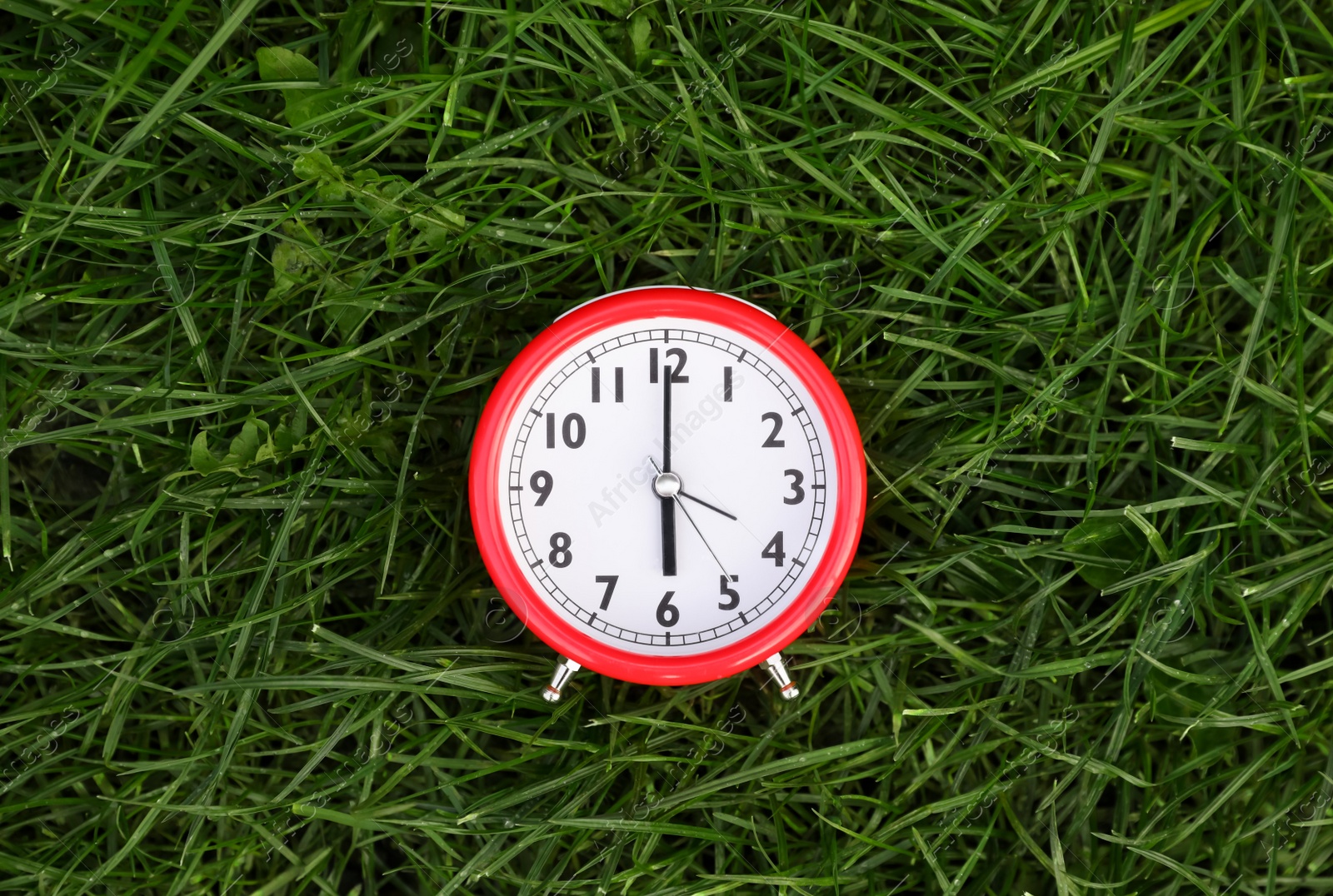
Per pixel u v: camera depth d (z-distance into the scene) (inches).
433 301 38.9
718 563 36.2
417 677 39.9
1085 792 42.6
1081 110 41.7
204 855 42.1
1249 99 41.8
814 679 42.2
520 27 37.8
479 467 35.7
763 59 40.6
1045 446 43.3
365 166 39.9
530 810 41.4
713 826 42.1
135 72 34.3
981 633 41.6
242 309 40.2
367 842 41.0
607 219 41.7
